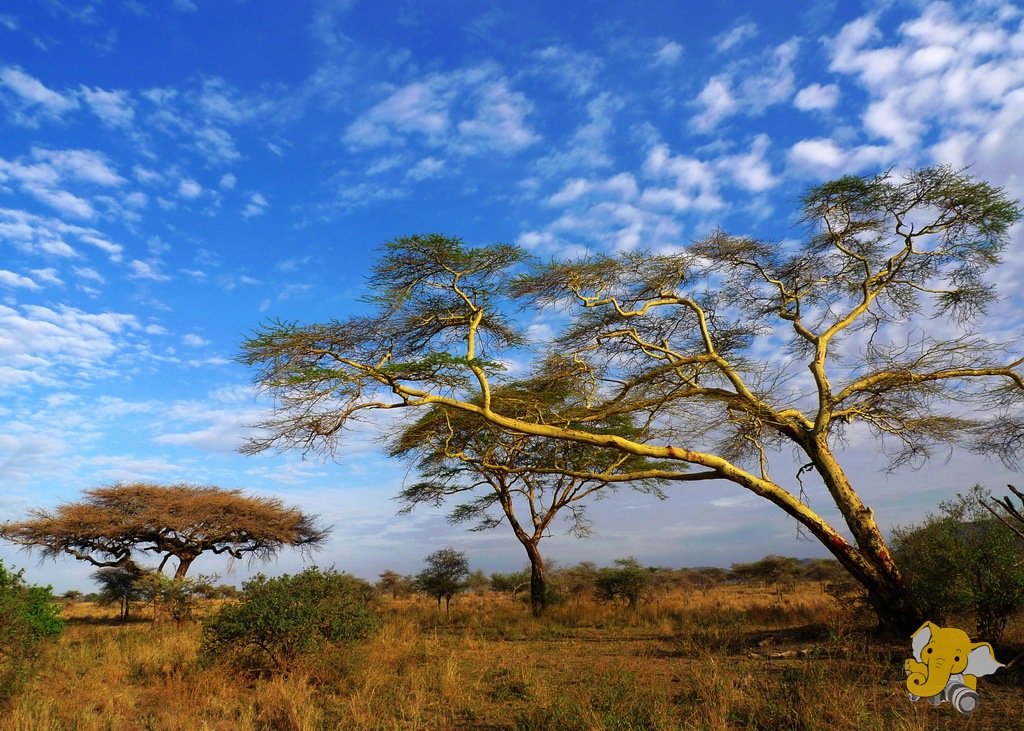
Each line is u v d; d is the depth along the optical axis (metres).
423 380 13.75
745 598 33.28
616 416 17.64
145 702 9.17
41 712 7.88
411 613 24.36
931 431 15.27
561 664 11.88
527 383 16.14
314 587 11.14
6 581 10.63
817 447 14.22
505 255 13.38
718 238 15.51
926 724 6.29
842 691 6.97
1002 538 10.22
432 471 23.88
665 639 15.16
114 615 31.41
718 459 14.13
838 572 45.91
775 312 16.88
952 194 14.13
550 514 24.38
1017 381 13.88
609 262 14.97
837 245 15.70
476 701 8.59
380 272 13.52
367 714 7.62
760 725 6.68
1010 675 8.11
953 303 16.20
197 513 26.72
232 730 7.50
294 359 13.21
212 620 10.92
